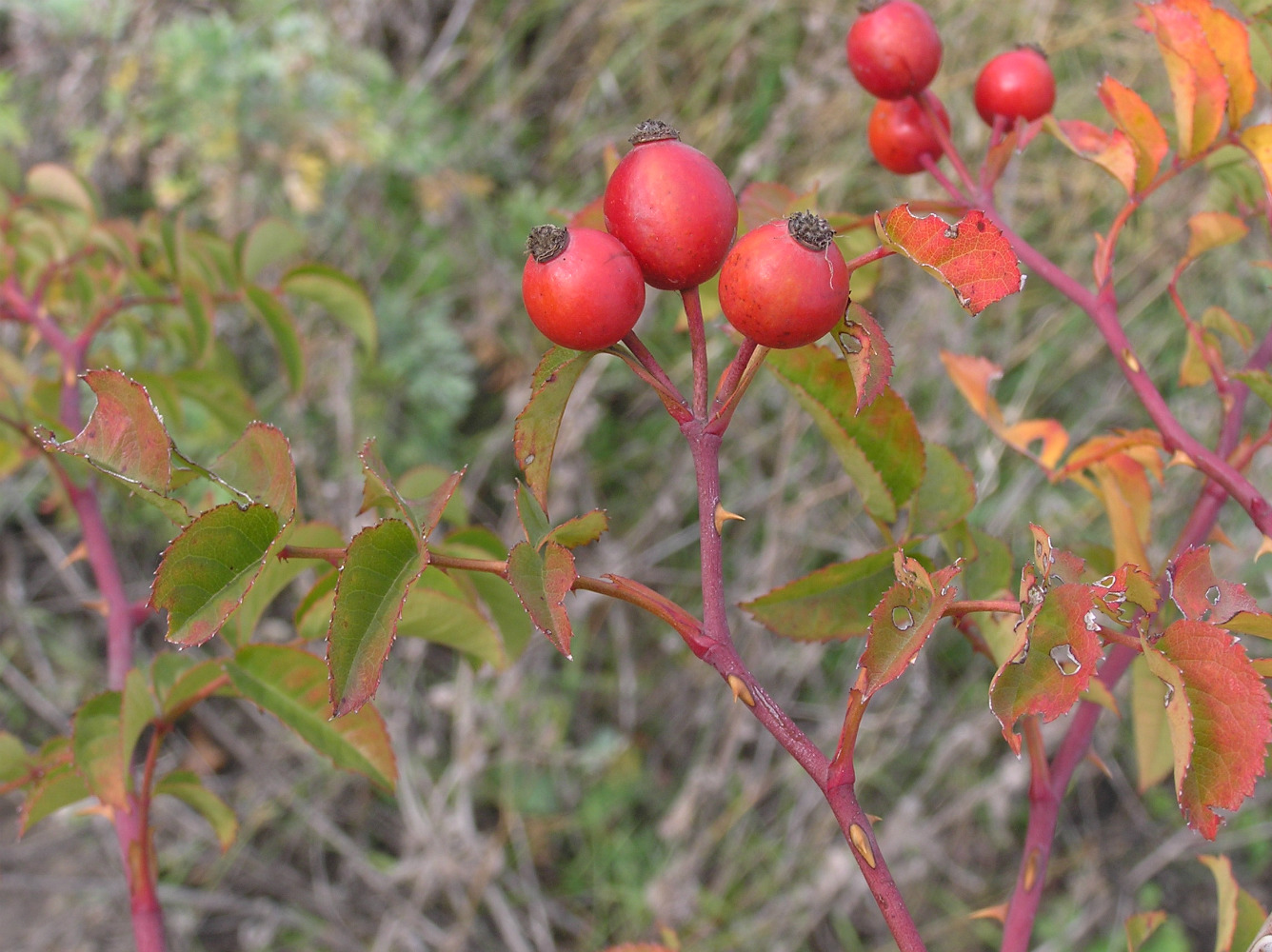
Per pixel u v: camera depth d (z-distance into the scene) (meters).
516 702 4.06
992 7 4.39
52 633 4.30
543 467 1.04
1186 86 1.26
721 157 4.75
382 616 0.91
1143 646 0.94
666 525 4.32
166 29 4.48
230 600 0.93
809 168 4.45
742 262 0.91
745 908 3.84
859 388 0.90
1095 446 1.40
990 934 3.77
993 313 4.18
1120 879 3.92
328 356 4.24
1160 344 4.10
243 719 4.23
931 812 3.95
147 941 1.38
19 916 3.79
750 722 4.05
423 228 4.58
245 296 2.10
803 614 1.26
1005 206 4.23
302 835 4.04
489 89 5.09
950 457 1.38
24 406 1.89
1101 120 4.22
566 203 4.77
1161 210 4.14
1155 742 1.51
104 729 1.34
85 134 4.23
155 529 4.41
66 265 2.10
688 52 4.87
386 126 4.45
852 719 0.91
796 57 4.70
